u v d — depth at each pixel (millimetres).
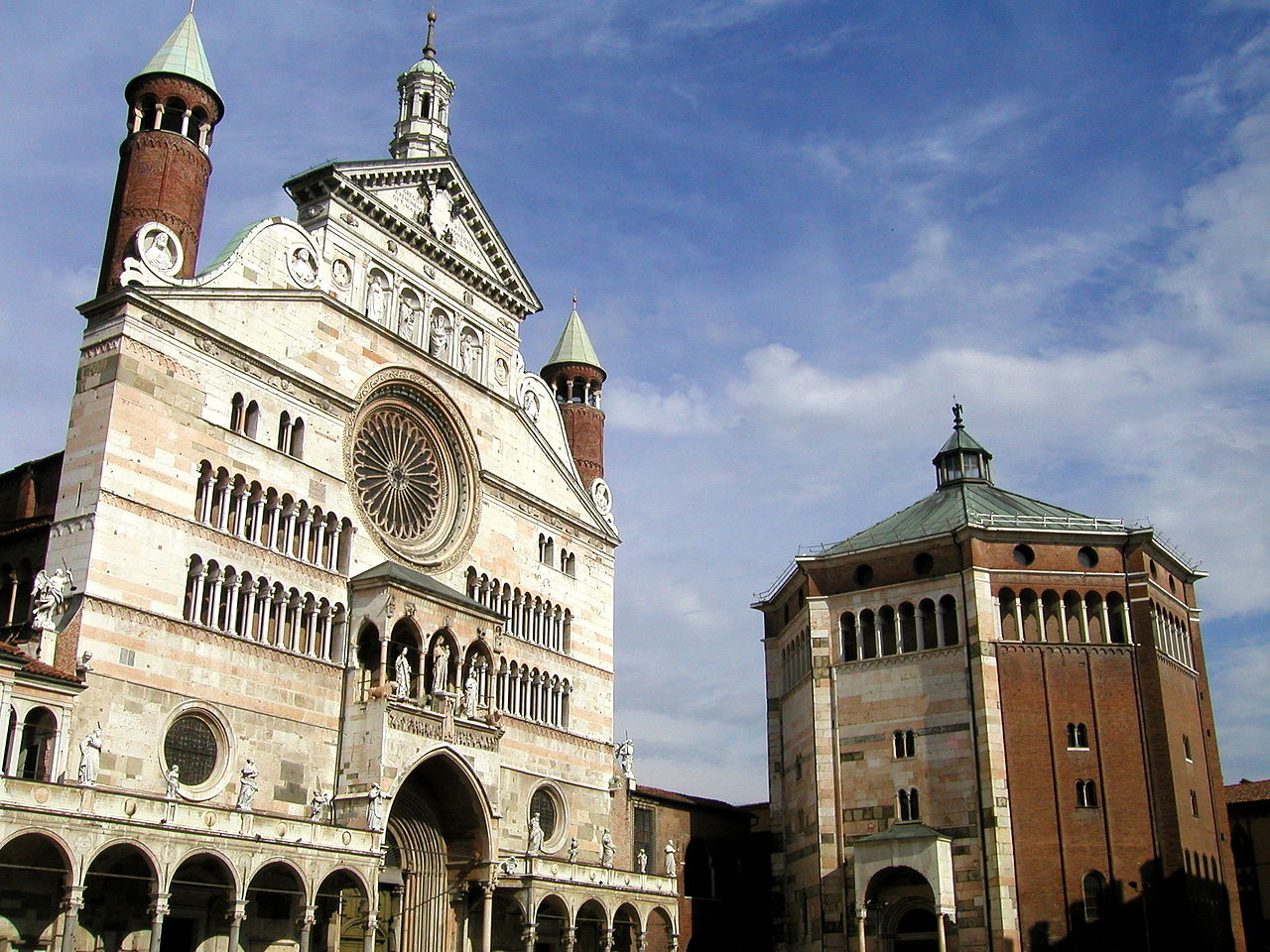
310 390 62844
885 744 80750
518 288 80875
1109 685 78938
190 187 60406
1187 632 87000
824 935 78812
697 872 91062
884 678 82250
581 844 75125
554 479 81125
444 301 74625
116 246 58625
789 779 89500
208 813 47719
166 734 51719
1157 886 74500
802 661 89125
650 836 86000
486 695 67000
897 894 76688
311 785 57531
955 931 74312
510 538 75438
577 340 95188
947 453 93875
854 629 84875
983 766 76125
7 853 44781
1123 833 75312
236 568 56625
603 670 81250
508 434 77375
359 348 66625
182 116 62156
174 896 50969
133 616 51344
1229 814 100500
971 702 78000
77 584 50062
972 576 80188
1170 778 76438
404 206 72875
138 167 59656
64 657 48625
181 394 55844
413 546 67938
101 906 47906
